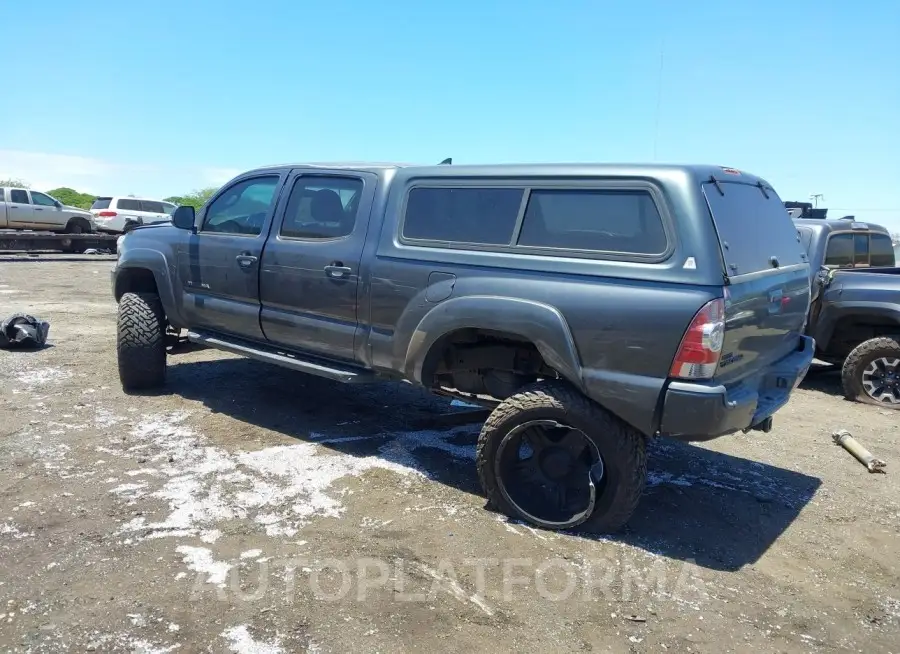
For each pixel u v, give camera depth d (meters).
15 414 5.29
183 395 5.96
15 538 3.43
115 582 3.09
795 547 3.77
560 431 3.77
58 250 21.39
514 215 3.87
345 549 3.47
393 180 4.43
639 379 3.40
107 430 5.04
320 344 4.77
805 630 3.01
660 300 3.34
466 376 4.35
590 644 2.83
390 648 2.73
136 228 6.34
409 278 4.19
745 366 3.70
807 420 6.29
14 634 2.71
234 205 5.39
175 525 3.64
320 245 4.67
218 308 5.38
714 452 5.28
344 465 4.57
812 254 7.21
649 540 3.74
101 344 7.94
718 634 2.94
